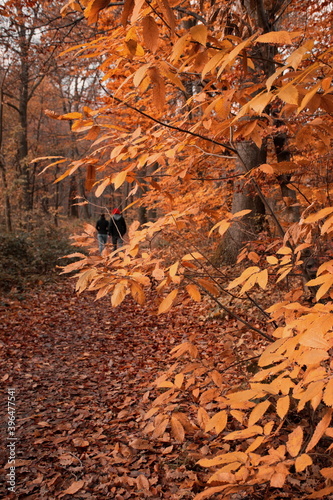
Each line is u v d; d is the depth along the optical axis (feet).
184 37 3.87
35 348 19.39
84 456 10.40
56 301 29.27
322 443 8.09
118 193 83.25
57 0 22.67
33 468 9.89
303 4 15.81
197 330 20.43
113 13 15.15
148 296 19.13
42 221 57.77
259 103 3.23
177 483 9.13
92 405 13.62
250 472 4.11
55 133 80.12
